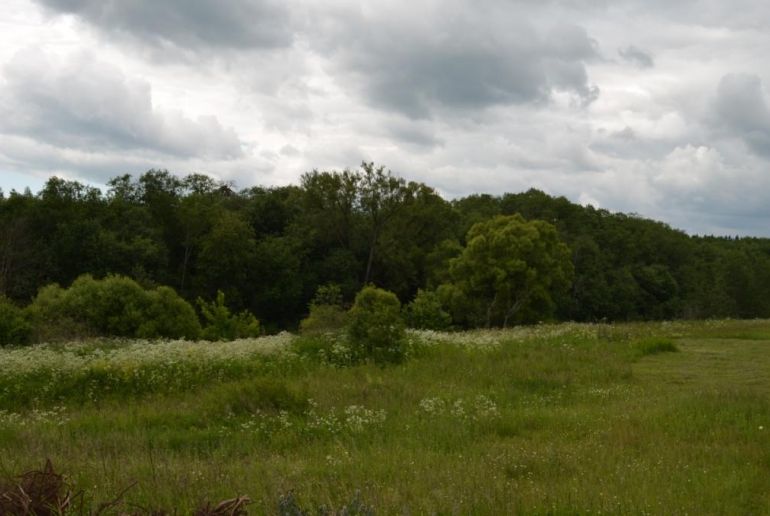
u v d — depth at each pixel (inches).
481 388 573.0
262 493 248.1
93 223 2199.8
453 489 257.9
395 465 308.7
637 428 396.8
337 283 2600.9
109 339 1019.9
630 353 748.0
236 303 2439.7
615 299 3068.4
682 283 3494.1
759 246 4618.6
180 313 1256.8
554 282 2155.5
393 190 2679.6
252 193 3243.1
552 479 287.6
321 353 695.1
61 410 489.1
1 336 954.7
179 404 500.1
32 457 315.3
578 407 491.2
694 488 272.2
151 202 2667.3
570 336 894.4
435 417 446.6
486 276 1941.4
